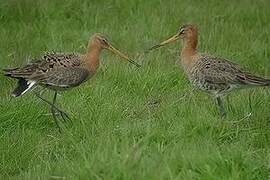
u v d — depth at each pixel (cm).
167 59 1675
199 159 1063
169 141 1191
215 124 1252
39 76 1338
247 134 1241
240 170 1052
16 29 1856
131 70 1551
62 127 1323
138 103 1436
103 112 1355
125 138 1160
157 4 2017
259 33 1853
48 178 1088
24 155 1223
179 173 1034
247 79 1345
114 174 1025
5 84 1548
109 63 1606
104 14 1958
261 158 1102
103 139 1195
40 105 1405
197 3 2052
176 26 1878
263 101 1382
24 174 1153
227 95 1418
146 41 1777
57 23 1892
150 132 1209
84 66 1392
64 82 1359
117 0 2016
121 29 1866
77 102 1416
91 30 1853
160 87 1519
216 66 1364
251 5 2031
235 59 1683
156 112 1369
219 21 1920
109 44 1429
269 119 1318
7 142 1256
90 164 1059
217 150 1100
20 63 1647
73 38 1819
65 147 1253
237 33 1833
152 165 1045
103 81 1520
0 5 1936
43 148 1256
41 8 1948
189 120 1261
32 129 1338
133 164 1034
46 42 1772
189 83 1531
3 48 1730
